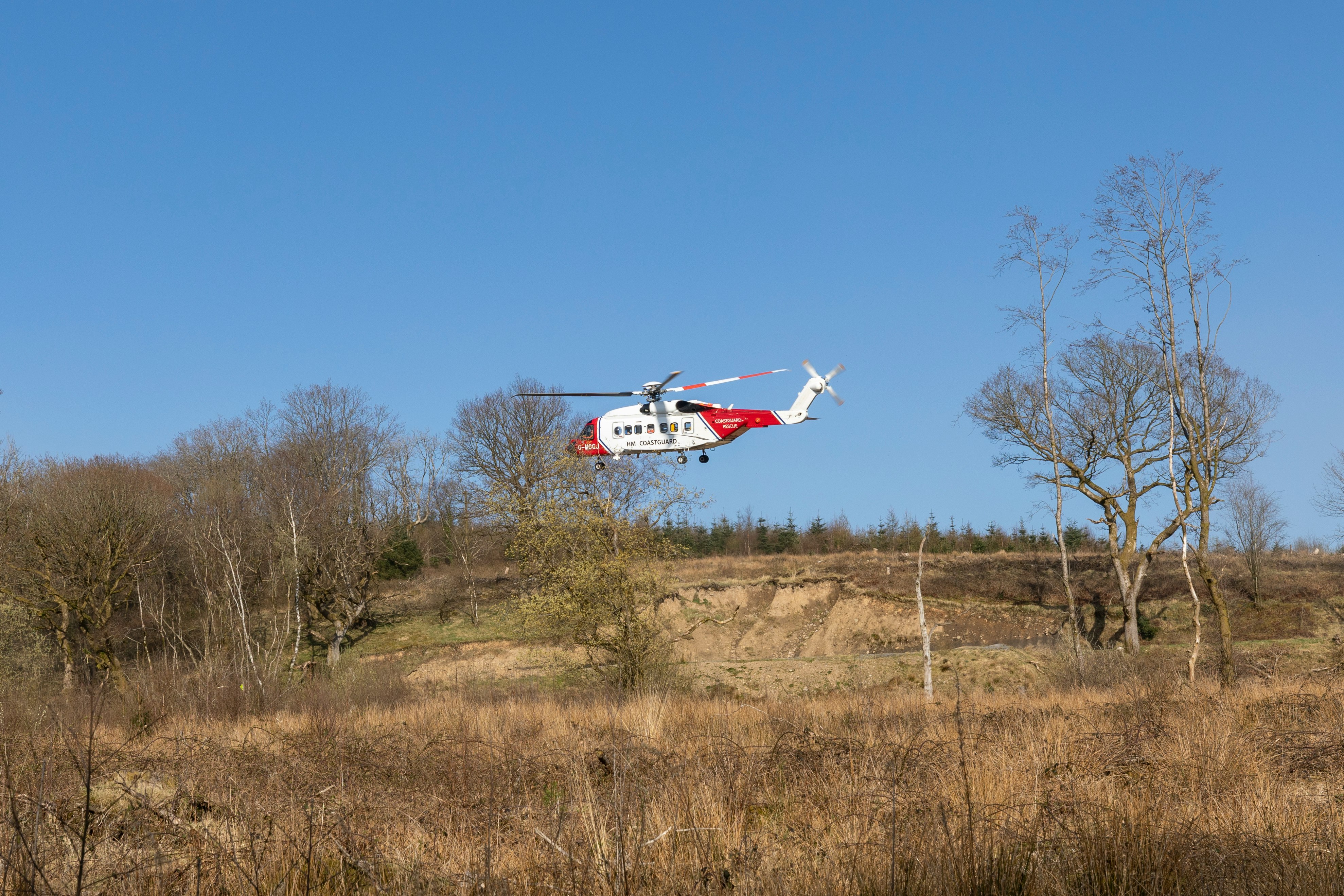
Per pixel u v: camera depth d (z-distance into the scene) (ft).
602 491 107.76
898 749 31.58
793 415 104.01
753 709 60.70
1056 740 36.01
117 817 26.32
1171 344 78.18
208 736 49.14
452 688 117.91
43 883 18.44
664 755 34.04
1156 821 22.30
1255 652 117.08
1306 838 21.95
